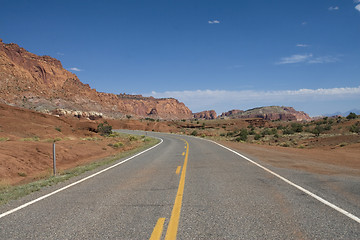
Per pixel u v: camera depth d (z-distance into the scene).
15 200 6.25
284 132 66.38
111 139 36.31
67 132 40.09
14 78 197.88
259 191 6.18
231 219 4.29
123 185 7.52
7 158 12.78
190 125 130.50
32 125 34.28
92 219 4.52
